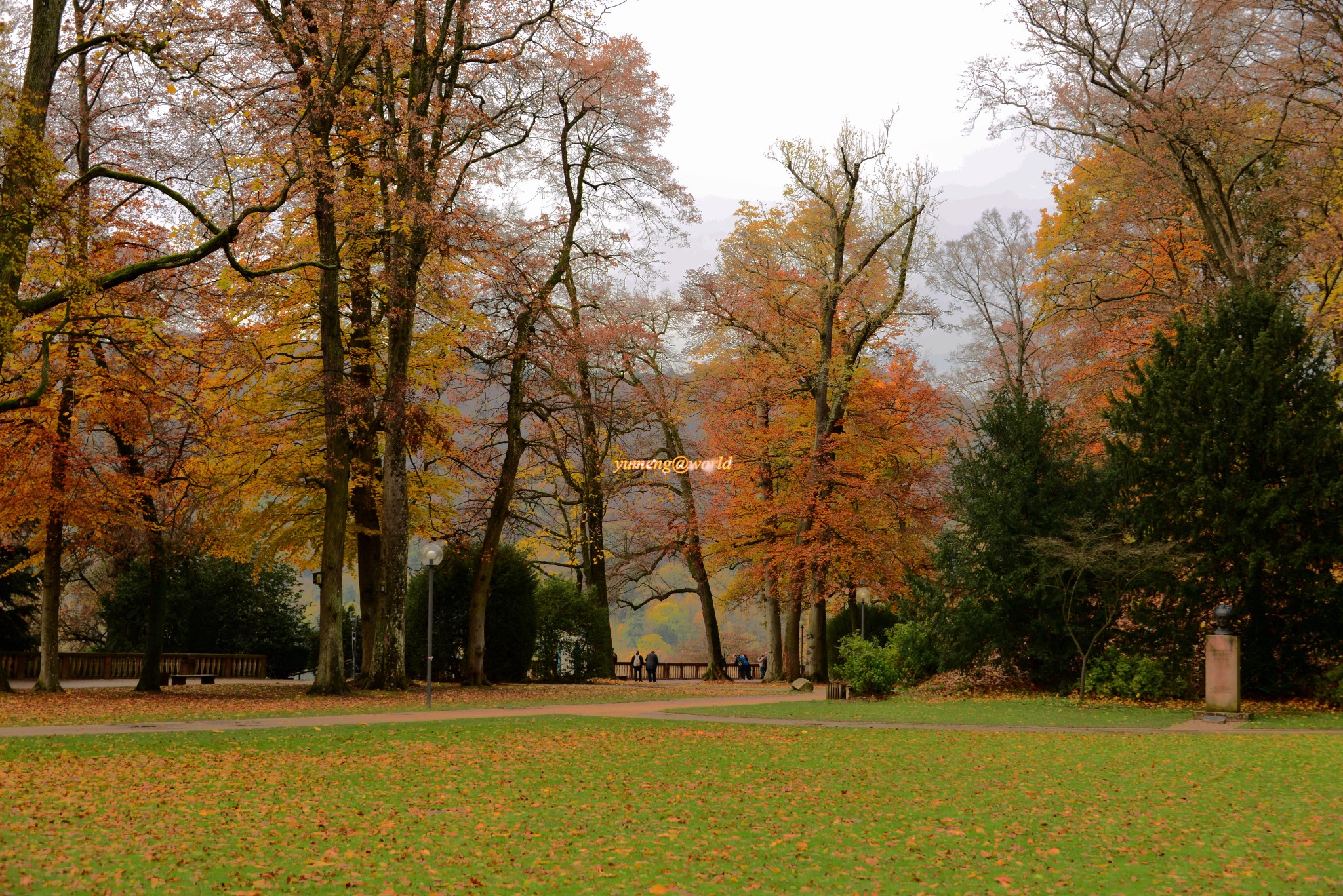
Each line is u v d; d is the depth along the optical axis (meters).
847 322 38.66
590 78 32.62
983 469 28.97
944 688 29.06
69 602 50.97
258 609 43.16
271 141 24.12
